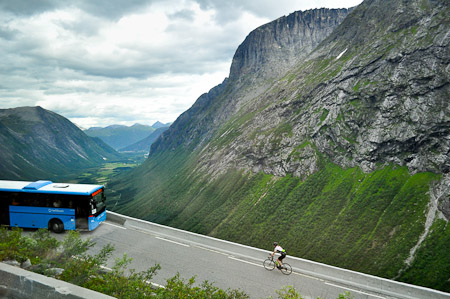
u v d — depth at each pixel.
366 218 143.75
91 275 15.59
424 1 191.38
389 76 176.38
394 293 20.17
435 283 108.31
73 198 26.92
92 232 27.70
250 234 164.62
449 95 149.88
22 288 7.08
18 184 28.14
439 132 147.50
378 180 157.38
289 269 22.56
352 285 21.00
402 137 158.38
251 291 19.45
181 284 15.23
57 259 16.81
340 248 135.25
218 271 21.88
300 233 151.75
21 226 26.92
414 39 176.12
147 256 23.45
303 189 177.88
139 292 14.13
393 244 127.56
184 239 27.08
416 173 149.25
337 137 184.75
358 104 183.12
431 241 121.06
